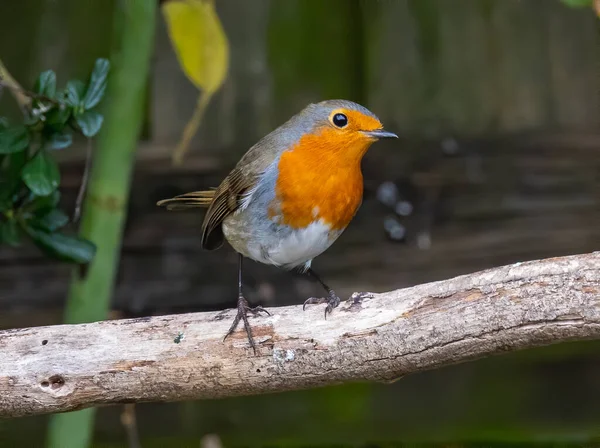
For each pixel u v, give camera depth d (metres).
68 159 7.89
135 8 6.82
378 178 8.13
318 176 7.09
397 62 8.25
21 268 7.85
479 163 8.11
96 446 8.07
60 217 6.94
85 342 5.92
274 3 8.20
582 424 7.90
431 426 8.08
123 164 6.92
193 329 6.02
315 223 7.18
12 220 6.96
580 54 8.14
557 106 8.14
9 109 8.00
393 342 5.69
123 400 5.98
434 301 5.66
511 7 8.18
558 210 8.02
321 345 5.86
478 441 8.01
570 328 5.27
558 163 8.05
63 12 8.09
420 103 8.23
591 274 5.24
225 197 7.52
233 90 8.18
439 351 5.60
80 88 6.75
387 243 8.11
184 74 8.09
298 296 8.22
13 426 7.97
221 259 8.23
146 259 8.04
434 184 8.11
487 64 8.20
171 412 8.12
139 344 5.95
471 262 8.03
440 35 8.23
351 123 7.09
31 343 5.90
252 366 5.94
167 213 8.08
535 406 7.96
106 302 6.95
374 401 8.12
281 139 7.32
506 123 8.16
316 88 8.26
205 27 6.87
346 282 8.13
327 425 8.13
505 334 5.43
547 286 5.33
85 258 6.77
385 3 8.25
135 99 6.89
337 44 8.26
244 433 8.14
